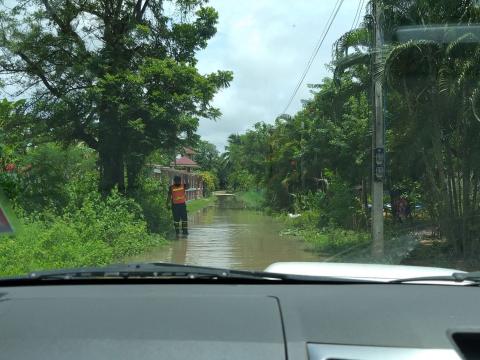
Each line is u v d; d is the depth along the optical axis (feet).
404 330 6.18
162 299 7.55
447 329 6.23
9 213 29.45
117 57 54.90
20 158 43.68
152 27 58.23
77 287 8.77
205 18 58.80
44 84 55.67
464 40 34.88
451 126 39.11
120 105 51.57
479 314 6.88
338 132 56.70
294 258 40.52
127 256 41.60
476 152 37.83
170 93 54.19
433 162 41.57
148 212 57.77
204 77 55.98
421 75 37.40
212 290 8.47
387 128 43.19
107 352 5.59
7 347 5.81
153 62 53.16
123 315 6.74
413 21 37.55
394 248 38.37
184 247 47.78
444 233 40.04
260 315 6.66
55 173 49.49
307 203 76.74
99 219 43.75
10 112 50.47
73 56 55.26
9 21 53.16
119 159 57.26
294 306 7.13
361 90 47.09
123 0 56.13
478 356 5.82
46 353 5.63
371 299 7.67
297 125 87.61
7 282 9.11
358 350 5.58
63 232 34.17
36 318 6.69
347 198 57.00
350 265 14.14
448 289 8.61
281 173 100.37
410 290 8.47
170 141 55.36
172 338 5.91
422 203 46.78
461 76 34.88
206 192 232.94
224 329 6.16
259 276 9.43
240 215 100.07
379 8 37.96
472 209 38.60
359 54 42.42
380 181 38.50
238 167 199.41
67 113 54.19
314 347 5.64
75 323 6.45
